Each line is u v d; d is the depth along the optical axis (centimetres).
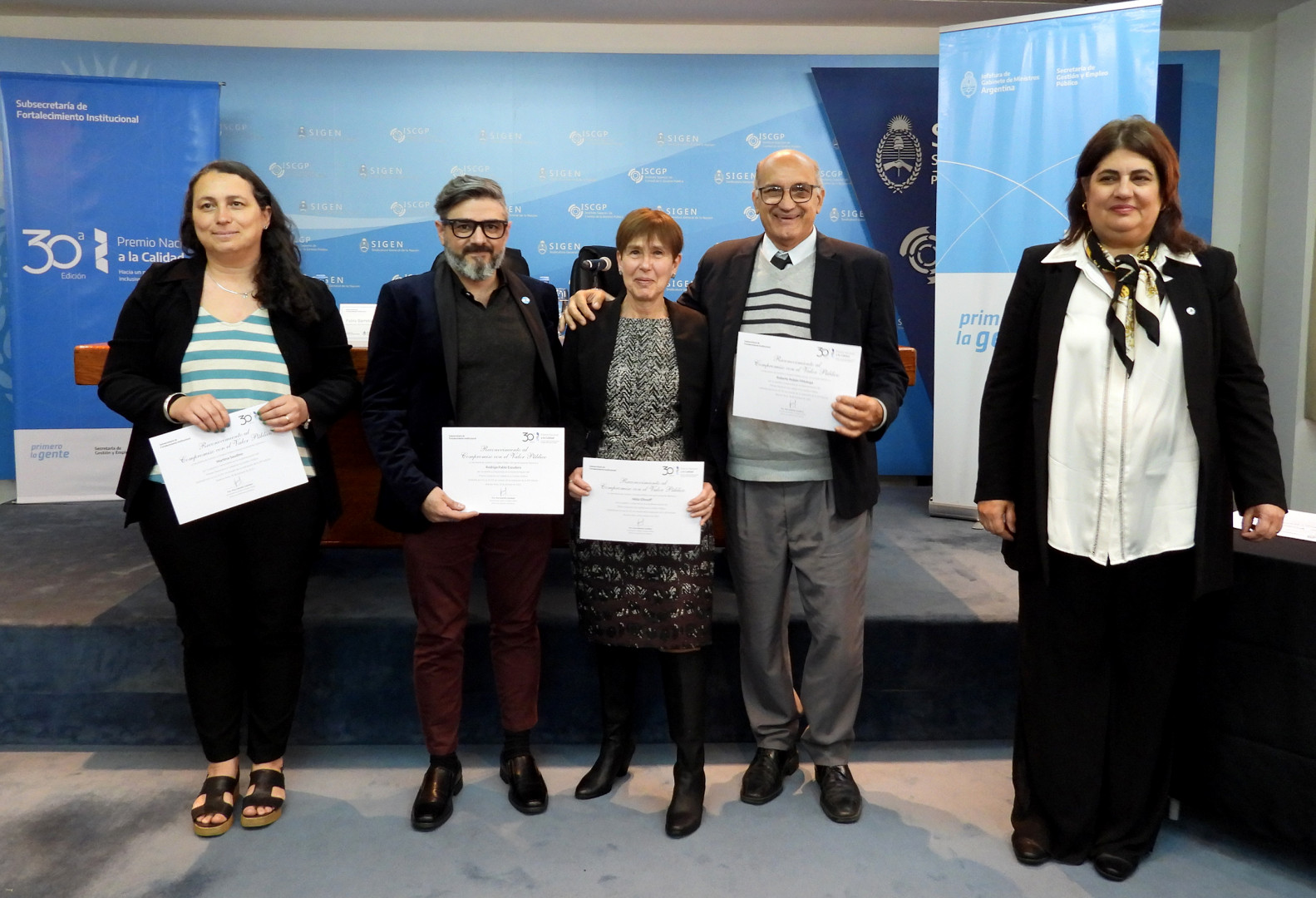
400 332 189
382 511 194
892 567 293
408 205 462
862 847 191
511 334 193
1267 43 455
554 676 236
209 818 193
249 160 457
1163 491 171
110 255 428
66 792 212
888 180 458
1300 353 434
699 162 462
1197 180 458
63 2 436
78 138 422
